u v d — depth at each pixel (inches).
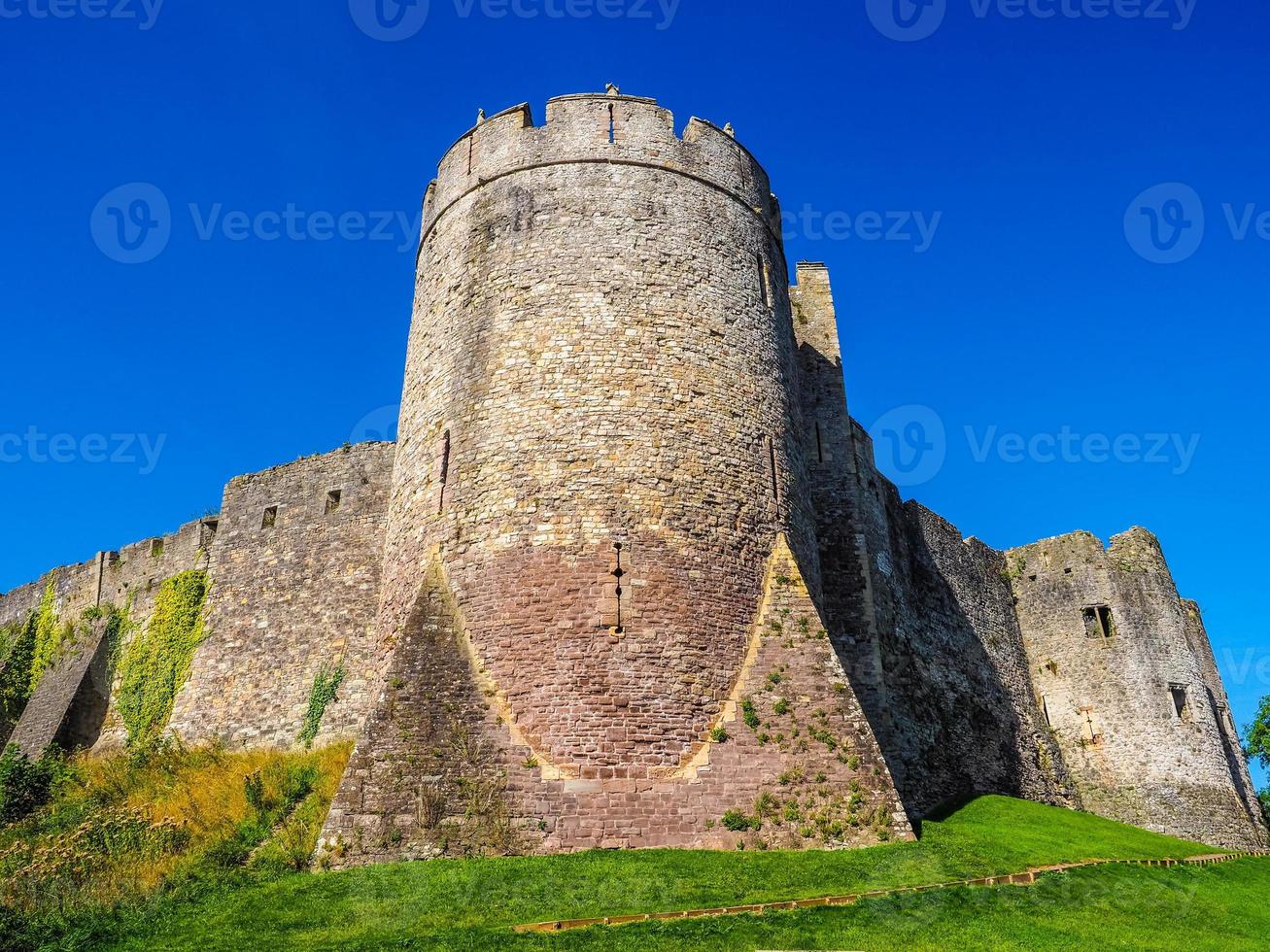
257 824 775.7
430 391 892.6
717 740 717.9
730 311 901.2
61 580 1473.9
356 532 1189.1
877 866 660.7
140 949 537.0
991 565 1529.3
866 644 1033.5
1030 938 565.0
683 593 762.2
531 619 741.3
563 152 923.4
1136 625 1465.3
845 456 1115.9
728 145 983.6
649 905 579.5
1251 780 1565.0
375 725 705.0
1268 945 628.4
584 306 852.6
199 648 1225.4
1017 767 1332.4
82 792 1015.6
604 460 794.2
